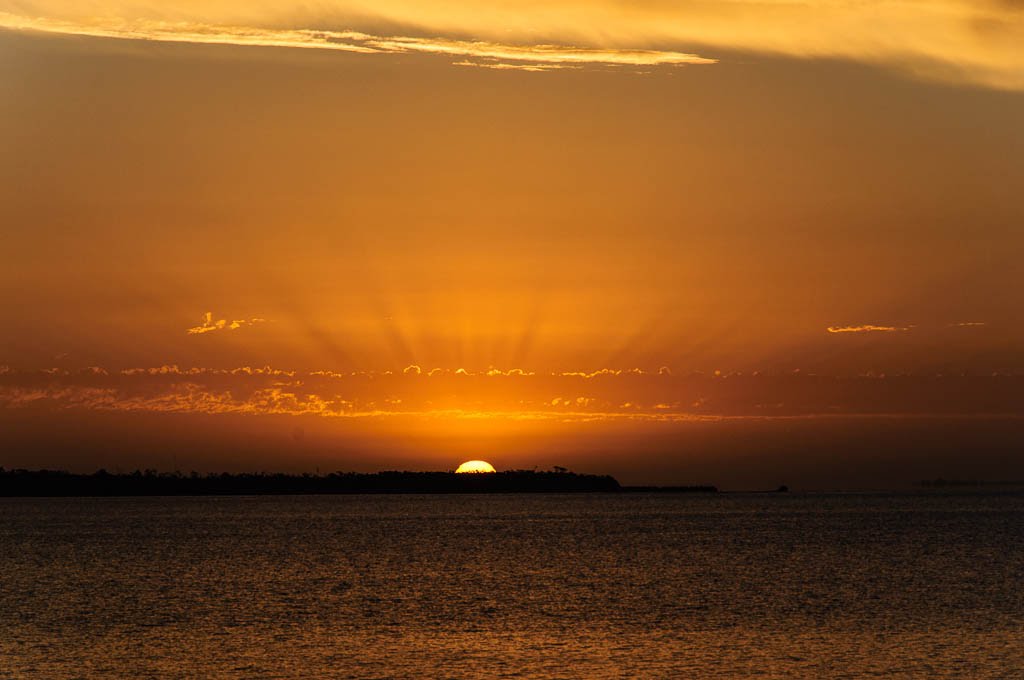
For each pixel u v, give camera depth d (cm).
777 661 13788
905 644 15000
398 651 14788
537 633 16250
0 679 13262
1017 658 13925
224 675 13338
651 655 14300
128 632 16775
